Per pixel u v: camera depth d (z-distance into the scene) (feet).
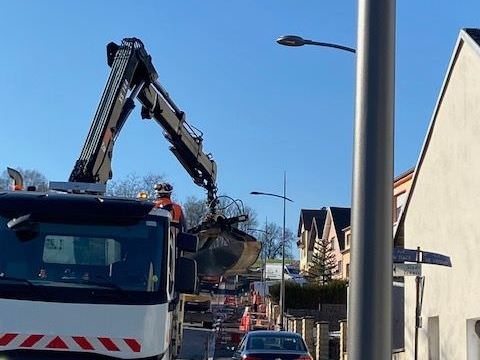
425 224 61.36
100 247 23.62
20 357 22.27
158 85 39.50
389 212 18.24
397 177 111.04
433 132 59.82
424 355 59.16
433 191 59.67
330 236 207.51
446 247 56.44
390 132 18.56
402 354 65.05
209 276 41.70
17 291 22.71
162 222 24.08
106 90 33.94
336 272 194.18
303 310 148.66
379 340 17.54
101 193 27.17
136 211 23.95
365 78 18.66
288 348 52.75
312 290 159.33
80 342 22.41
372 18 18.75
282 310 123.24
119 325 22.58
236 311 158.30
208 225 39.83
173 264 25.41
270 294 162.91
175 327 28.45
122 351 22.41
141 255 23.57
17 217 23.65
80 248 23.58
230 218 40.27
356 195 18.42
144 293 23.03
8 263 23.27
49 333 22.41
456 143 55.01
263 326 135.85
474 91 51.83
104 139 32.12
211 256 38.09
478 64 50.93
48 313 22.54
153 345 22.71
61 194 24.98
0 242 23.52
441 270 57.00
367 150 18.43
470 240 51.93
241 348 53.93
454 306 54.24
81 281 23.09
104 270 23.35
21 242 23.54
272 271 246.88
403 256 40.91
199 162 46.14
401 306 66.80
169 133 43.45
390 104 18.61
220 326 106.73
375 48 18.67
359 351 17.58
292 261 305.73
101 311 22.65
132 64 35.29
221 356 90.02
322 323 86.69
